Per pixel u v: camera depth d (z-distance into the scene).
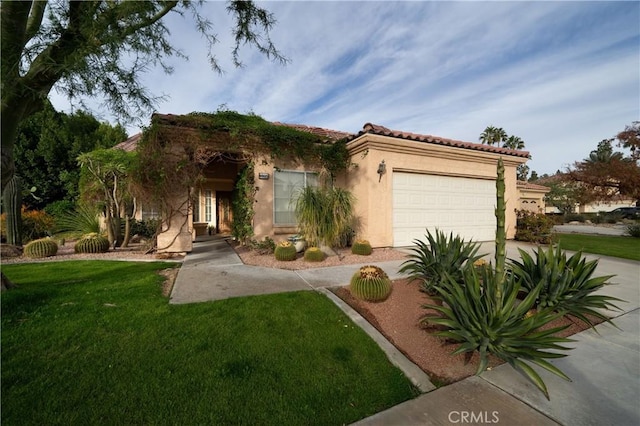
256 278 5.35
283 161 8.84
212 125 7.58
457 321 2.97
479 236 10.52
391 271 5.91
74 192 15.16
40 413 1.95
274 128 8.41
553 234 11.01
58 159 16.41
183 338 2.99
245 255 7.75
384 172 8.56
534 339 2.54
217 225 15.04
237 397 2.19
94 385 2.25
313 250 6.91
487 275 3.16
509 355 2.58
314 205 7.29
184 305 3.85
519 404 2.22
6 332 2.95
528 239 10.71
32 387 2.19
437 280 4.38
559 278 3.80
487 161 10.44
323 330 3.29
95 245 8.30
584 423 2.00
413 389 2.43
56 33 3.92
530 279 4.13
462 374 2.66
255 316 3.57
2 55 3.47
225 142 8.09
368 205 8.38
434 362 2.85
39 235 11.39
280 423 1.98
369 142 8.33
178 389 2.25
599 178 18.48
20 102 3.86
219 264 6.61
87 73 4.01
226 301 4.04
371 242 8.39
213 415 2.01
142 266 6.32
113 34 3.91
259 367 2.57
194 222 14.35
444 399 2.29
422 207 9.37
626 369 2.71
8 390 2.14
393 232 8.83
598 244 10.87
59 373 2.37
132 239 10.85
